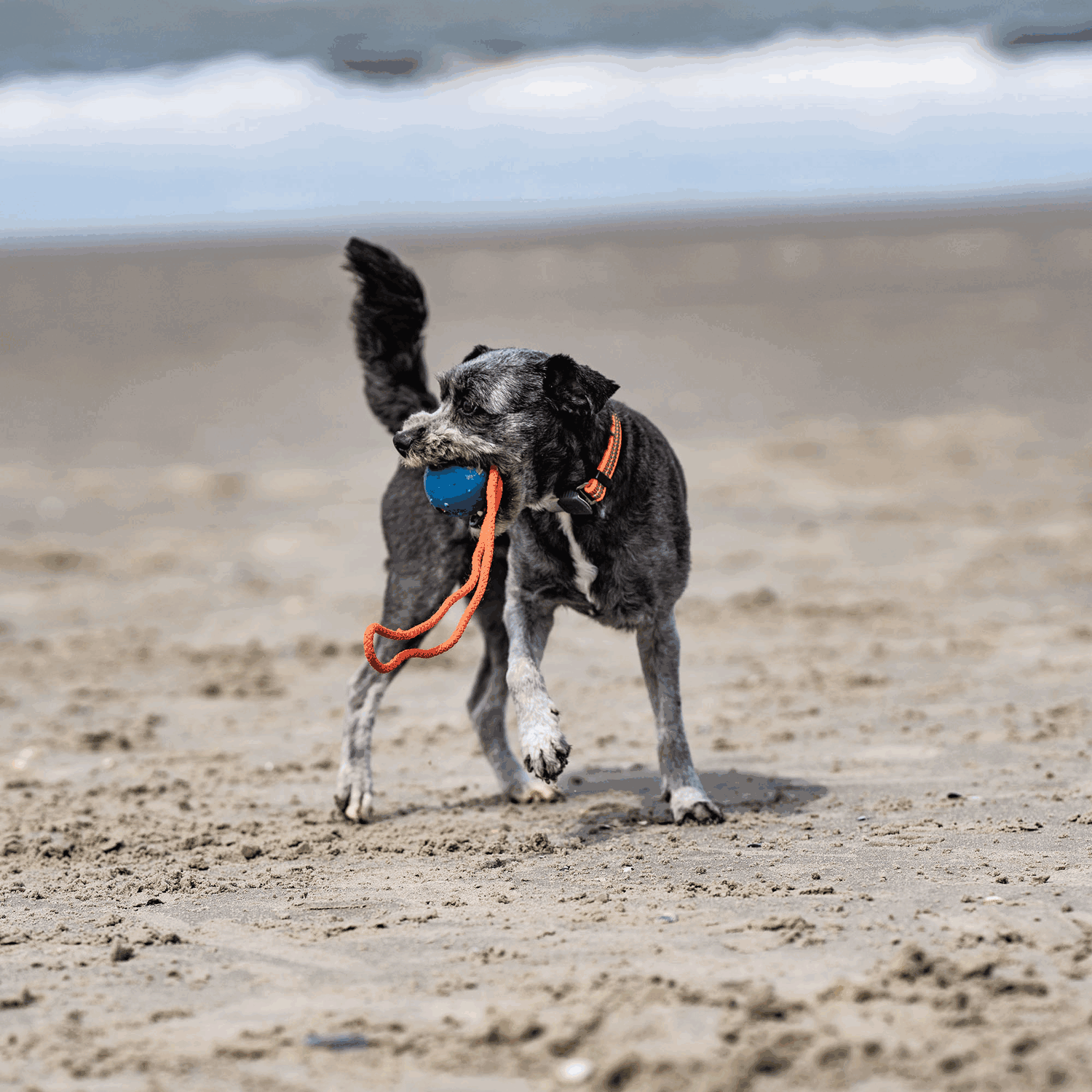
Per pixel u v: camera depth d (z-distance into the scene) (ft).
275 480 65.46
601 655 37.37
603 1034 12.38
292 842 21.15
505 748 24.59
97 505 61.11
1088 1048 11.71
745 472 63.26
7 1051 12.64
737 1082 11.28
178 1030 13.08
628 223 576.20
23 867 20.20
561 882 18.28
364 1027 12.90
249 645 38.42
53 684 35.35
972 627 37.27
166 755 28.55
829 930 15.29
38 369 110.01
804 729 28.35
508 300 159.74
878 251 242.99
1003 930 14.96
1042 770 23.89
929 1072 11.41
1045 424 72.02
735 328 123.34
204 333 137.28
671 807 21.81
